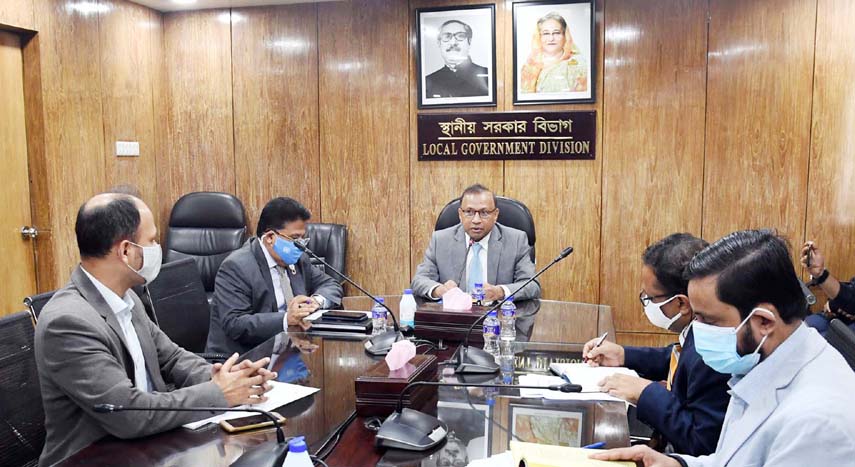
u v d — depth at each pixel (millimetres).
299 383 1811
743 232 1157
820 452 970
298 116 4699
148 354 1846
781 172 4102
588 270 4422
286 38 4656
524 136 4395
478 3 4352
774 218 4141
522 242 3084
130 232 1668
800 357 1105
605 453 1234
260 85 4730
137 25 4562
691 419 1477
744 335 1119
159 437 1459
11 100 3729
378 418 1541
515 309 2619
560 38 4266
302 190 4746
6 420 1675
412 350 1713
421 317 2314
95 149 4203
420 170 4570
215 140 4836
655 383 1604
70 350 1511
